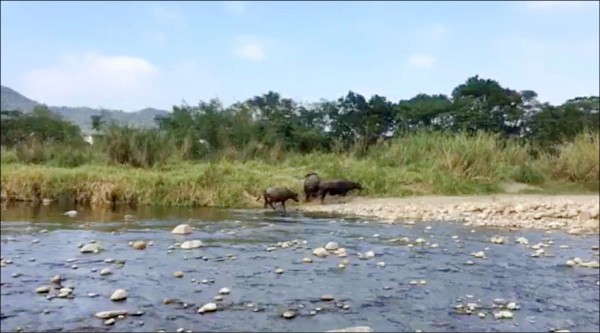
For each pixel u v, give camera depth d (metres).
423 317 6.75
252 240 11.87
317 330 6.19
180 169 21.59
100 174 19.39
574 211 15.95
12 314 6.61
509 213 16.27
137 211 16.75
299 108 32.03
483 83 33.47
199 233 12.68
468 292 7.88
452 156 21.94
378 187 20.27
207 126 27.72
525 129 32.09
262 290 7.78
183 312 6.75
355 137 29.42
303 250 10.78
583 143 23.27
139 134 23.67
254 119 29.67
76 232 12.59
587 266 9.55
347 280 8.41
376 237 12.50
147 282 8.10
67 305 6.98
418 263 9.73
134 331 6.07
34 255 9.96
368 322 6.52
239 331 6.12
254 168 23.03
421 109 32.22
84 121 31.05
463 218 15.77
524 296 7.73
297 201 18.45
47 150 24.86
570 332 6.27
